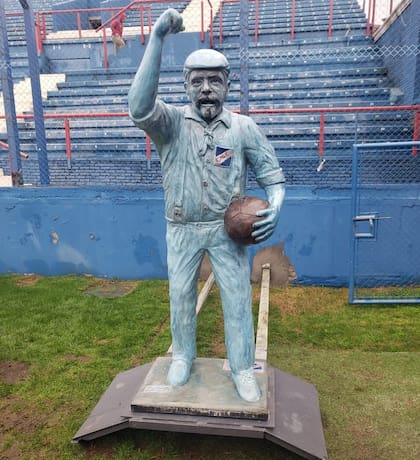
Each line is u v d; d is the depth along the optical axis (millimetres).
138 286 5906
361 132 8703
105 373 3721
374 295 5453
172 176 2670
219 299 5359
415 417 3143
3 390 3500
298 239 5832
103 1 17641
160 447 2881
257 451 2836
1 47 6070
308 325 4652
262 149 2699
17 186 6430
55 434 3012
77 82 12633
